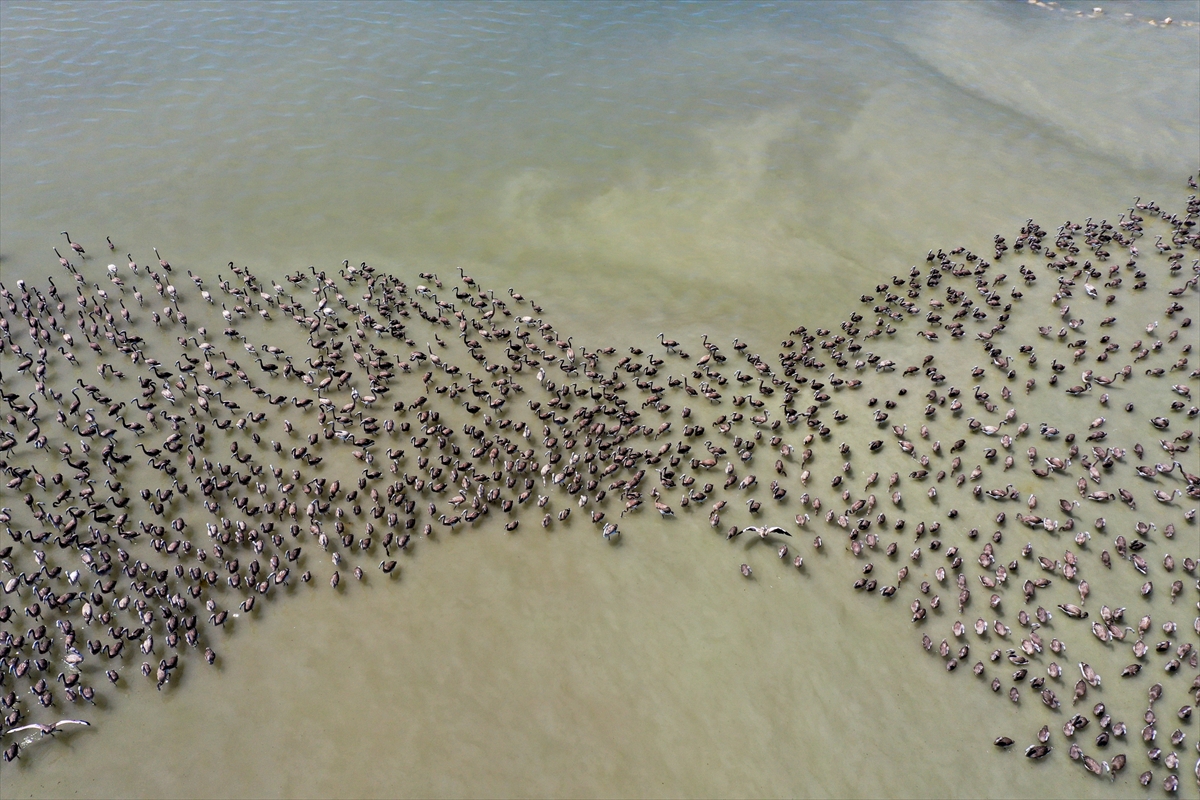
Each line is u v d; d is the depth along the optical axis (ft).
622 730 85.05
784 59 221.46
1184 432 117.29
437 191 171.01
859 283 150.20
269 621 93.25
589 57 219.20
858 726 86.02
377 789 79.71
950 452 114.83
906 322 139.23
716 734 85.05
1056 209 168.35
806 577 99.81
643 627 94.38
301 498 106.73
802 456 114.62
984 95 208.33
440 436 114.52
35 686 83.97
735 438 117.19
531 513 106.32
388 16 233.14
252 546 99.45
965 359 130.62
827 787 81.41
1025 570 99.76
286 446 114.42
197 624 92.07
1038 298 143.13
